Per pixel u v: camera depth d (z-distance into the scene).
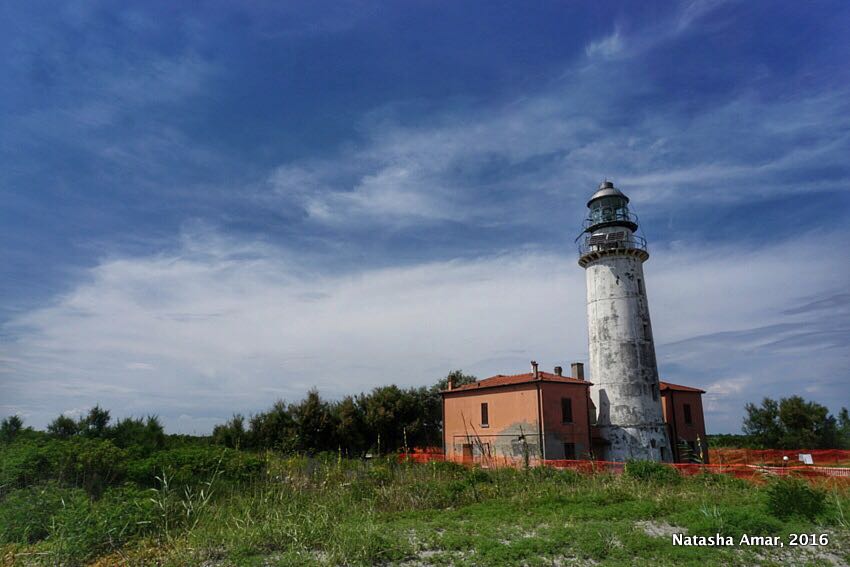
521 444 29.95
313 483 15.13
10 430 23.05
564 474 18.83
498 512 13.45
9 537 10.32
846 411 43.28
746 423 42.94
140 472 15.28
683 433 35.50
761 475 19.28
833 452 31.77
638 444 30.11
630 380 31.20
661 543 10.26
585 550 9.87
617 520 12.57
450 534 11.09
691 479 18.88
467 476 17.91
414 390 46.41
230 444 33.72
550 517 12.83
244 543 9.77
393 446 40.72
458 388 35.47
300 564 8.86
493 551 9.72
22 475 13.73
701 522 11.50
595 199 34.97
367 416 40.25
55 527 10.29
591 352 33.47
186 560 9.16
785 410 40.94
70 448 15.59
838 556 9.89
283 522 10.75
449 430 35.03
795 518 12.17
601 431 31.66
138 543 10.07
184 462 16.14
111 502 11.27
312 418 37.34
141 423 24.81
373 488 15.37
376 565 9.27
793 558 9.76
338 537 10.03
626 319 32.19
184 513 11.27
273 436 35.38
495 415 32.09
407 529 11.65
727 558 9.55
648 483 17.70
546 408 29.78
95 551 9.67
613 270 33.22
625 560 9.37
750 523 11.35
